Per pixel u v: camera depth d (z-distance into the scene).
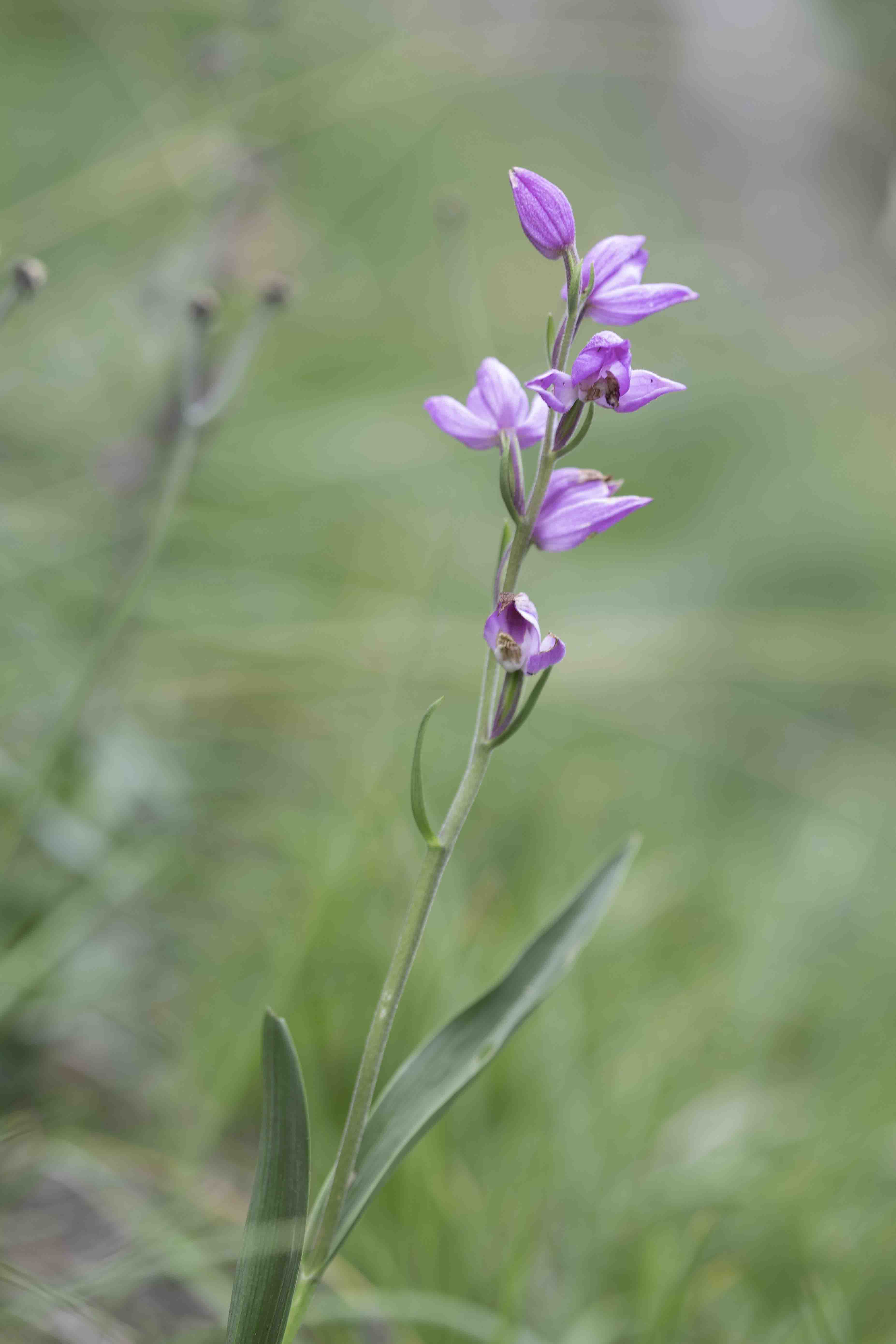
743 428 3.15
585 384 0.87
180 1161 1.06
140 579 1.09
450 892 1.31
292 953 1.11
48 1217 1.02
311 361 2.41
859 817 2.02
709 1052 1.34
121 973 1.11
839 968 1.60
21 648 1.32
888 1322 1.09
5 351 1.66
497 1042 0.89
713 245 3.79
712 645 2.10
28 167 2.56
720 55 3.19
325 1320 0.98
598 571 2.46
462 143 3.62
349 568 2.01
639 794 1.94
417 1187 1.04
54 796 1.17
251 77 1.81
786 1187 1.11
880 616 2.36
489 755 0.88
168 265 1.53
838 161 3.99
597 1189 1.09
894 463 3.69
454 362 2.63
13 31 2.96
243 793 1.49
